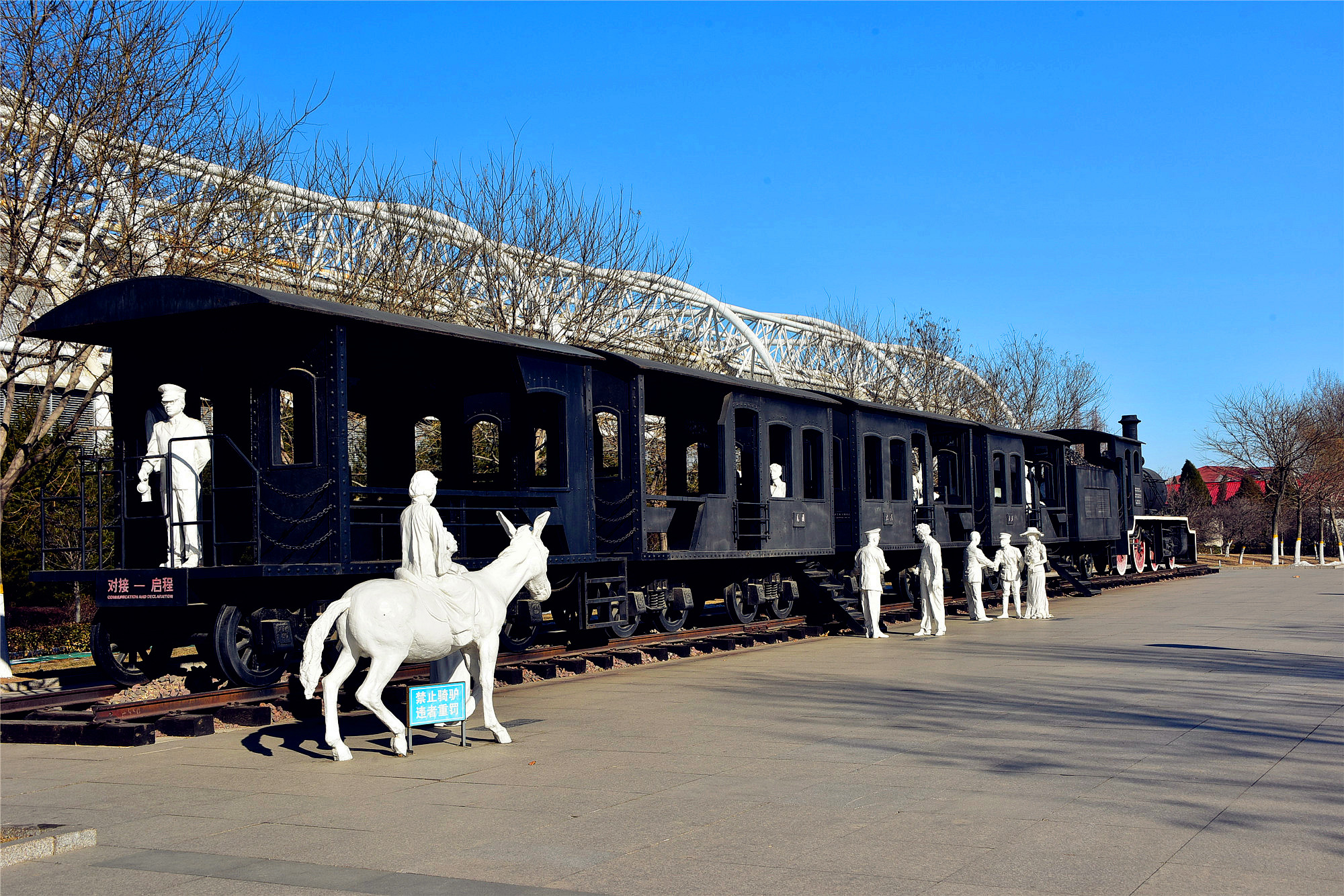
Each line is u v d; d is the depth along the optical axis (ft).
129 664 44.57
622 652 54.39
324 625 30.66
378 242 88.74
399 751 31.22
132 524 44.75
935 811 23.85
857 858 20.38
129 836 22.82
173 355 43.32
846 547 78.38
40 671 54.70
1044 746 31.19
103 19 55.93
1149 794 25.17
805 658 56.34
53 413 60.13
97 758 31.63
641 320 105.29
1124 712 36.78
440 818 24.03
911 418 86.33
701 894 18.52
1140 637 63.52
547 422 54.29
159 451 41.55
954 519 95.96
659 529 59.21
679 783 27.14
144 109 57.26
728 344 152.87
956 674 47.96
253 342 41.42
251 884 19.38
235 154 65.46
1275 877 18.94
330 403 39.70
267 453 41.16
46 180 55.36
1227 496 296.51
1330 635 63.98
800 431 72.79
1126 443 138.21
